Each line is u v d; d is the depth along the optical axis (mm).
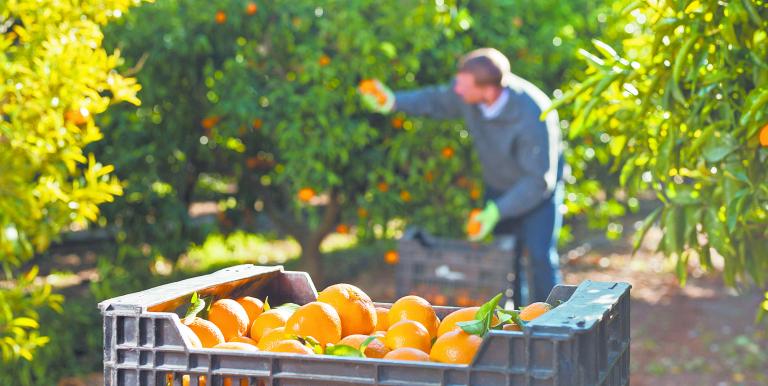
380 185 7723
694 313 8875
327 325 2244
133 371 2039
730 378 6895
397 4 7309
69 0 3775
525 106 6332
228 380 2033
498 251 6395
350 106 7395
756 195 3045
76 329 6914
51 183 3861
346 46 7184
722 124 3066
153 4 6945
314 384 1958
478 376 1878
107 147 7133
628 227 13312
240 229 8688
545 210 6656
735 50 3113
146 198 7168
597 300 2111
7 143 3713
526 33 8523
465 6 8109
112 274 7512
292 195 7352
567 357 1820
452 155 7781
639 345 7859
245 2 7113
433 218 7926
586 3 8750
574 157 8258
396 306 2434
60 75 3643
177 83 7289
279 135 7109
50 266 9695
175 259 7645
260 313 2453
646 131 3402
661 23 3041
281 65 7492
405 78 7746
